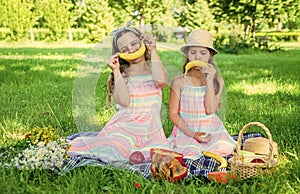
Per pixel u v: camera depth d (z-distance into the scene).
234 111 6.43
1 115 6.07
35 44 21.83
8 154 3.96
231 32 19.28
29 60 13.80
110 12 22.88
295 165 3.76
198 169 3.74
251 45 19.23
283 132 5.09
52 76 10.20
